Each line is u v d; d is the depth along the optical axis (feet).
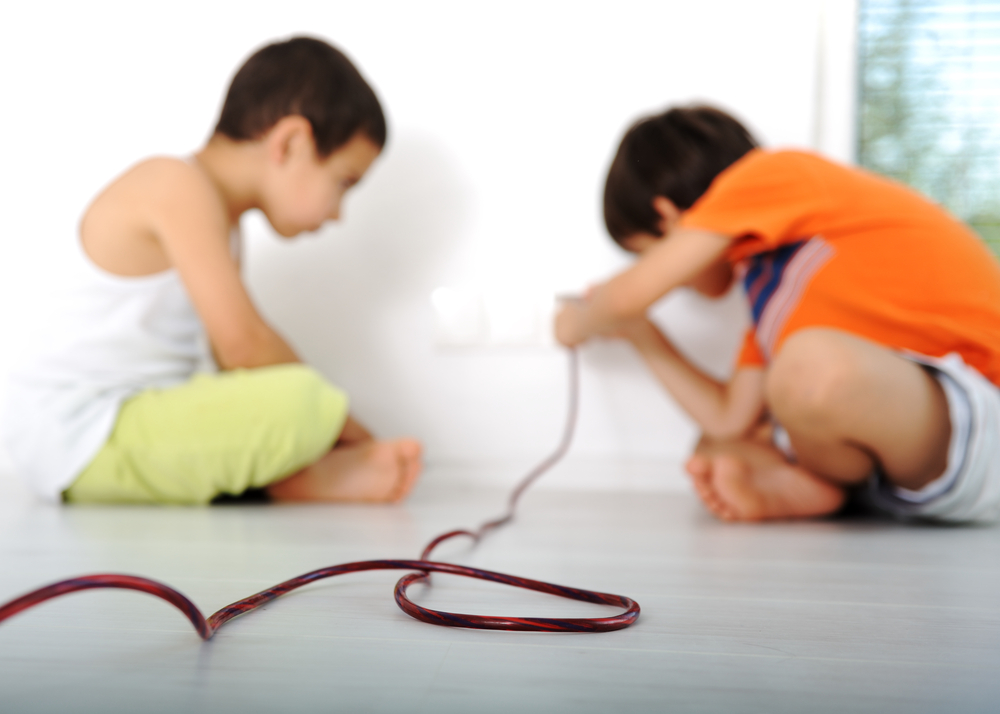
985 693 1.12
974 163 4.44
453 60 4.41
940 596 1.76
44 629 1.39
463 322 4.43
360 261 4.52
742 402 3.88
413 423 4.49
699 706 1.05
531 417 4.40
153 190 3.57
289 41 3.93
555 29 4.33
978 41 4.39
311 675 1.16
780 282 3.39
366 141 3.90
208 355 4.33
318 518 3.04
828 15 4.26
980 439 2.80
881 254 3.23
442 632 1.39
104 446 3.43
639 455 4.33
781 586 1.86
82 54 4.66
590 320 3.72
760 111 4.22
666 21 4.25
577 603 1.63
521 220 4.39
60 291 3.74
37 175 4.68
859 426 2.79
